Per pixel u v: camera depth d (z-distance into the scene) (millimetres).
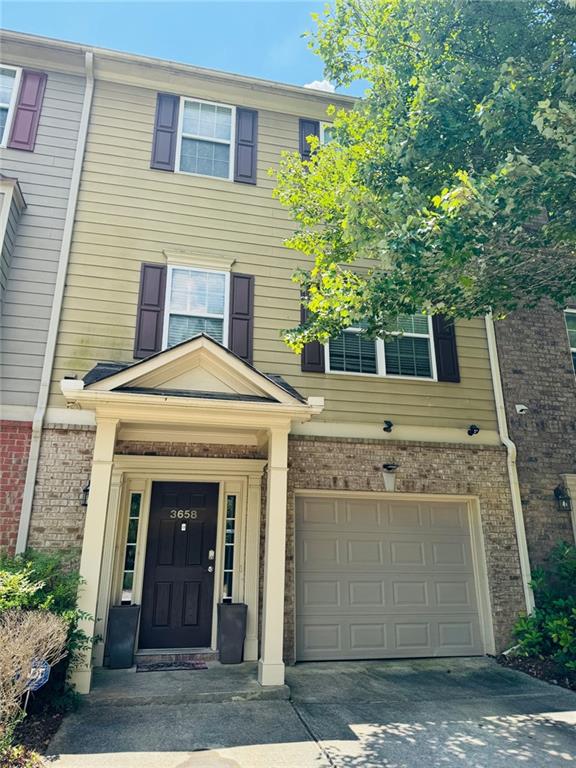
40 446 6430
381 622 7105
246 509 6992
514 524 7730
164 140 8141
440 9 5492
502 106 4766
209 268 7770
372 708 5082
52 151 7594
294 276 6832
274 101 8898
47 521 6238
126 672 5832
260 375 5938
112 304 7203
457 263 4703
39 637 4043
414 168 5637
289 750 4082
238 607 6453
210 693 5148
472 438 7980
